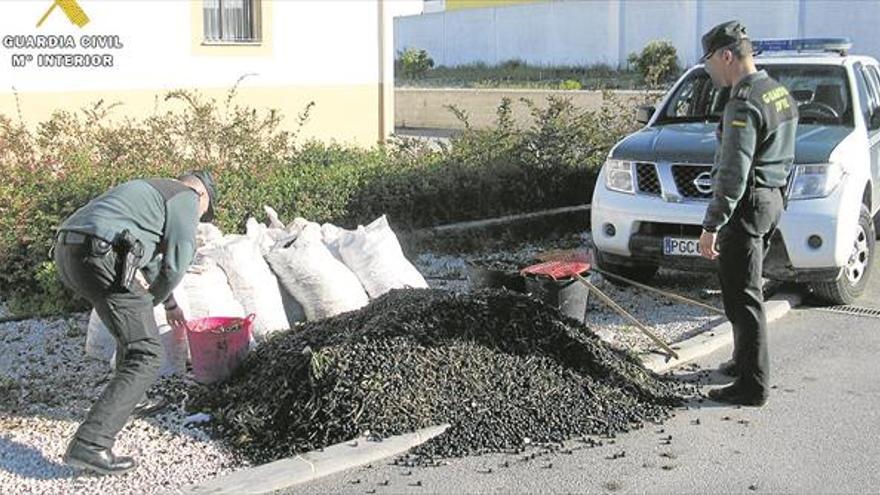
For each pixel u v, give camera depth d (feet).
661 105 30.66
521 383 19.10
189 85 40.37
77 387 19.80
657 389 20.15
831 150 25.29
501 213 35.32
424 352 18.78
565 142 37.93
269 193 29.27
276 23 42.98
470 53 126.11
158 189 16.38
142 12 38.73
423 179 33.19
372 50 46.52
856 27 91.50
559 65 116.26
